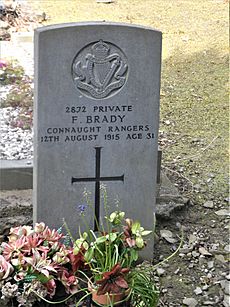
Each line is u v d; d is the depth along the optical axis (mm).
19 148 3322
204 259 2789
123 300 2320
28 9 5734
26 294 2395
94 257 2412
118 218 2457
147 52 2559
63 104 2533
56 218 2641
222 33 5473
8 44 4898
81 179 2625
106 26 2502
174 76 4645
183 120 4035
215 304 2555
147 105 2609
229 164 3541
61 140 2568
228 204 3172
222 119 4066
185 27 5637
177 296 2588
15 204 2922
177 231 2953
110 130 2604
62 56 2490
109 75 2549
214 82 4566
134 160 2650
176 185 3301
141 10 6047
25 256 2463
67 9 5902
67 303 2473
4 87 4152
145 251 2732
